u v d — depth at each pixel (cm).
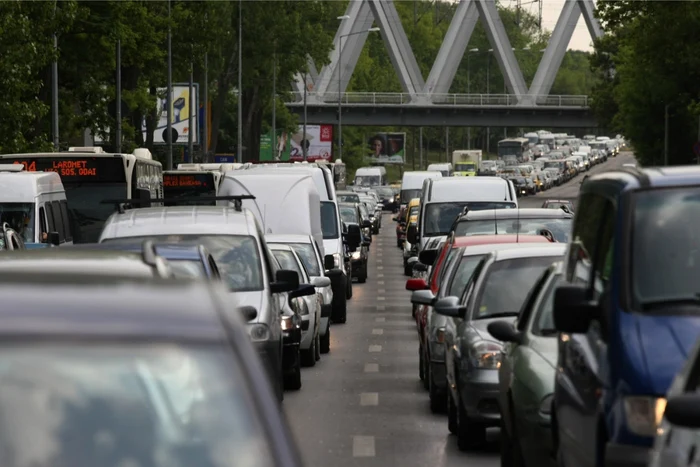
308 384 4231
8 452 857
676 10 12262
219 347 902
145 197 7075
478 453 2916
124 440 867
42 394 868
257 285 3422
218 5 17288
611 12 12625
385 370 4619
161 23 12481
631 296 1725
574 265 2027
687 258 1755
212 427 876
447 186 7412
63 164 7088
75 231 7081
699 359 1310
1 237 4853
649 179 1841
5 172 5966
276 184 6072
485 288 3030
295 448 889
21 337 878
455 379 2956
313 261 5334
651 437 1592
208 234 3553
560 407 1934
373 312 7275
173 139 16300
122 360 884
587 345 1803
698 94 15400
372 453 2928
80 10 9344
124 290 951
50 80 11250
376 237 18162
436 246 6600
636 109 19062
